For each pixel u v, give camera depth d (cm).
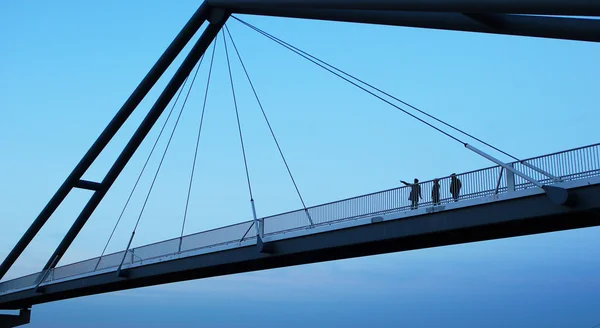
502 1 1923
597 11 1731
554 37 2131
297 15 3086
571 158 2502
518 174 2611
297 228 3431
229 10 3753
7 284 5803
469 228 2767
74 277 4900
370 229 3109
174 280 4391
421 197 2953
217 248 3778
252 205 3700
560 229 2711
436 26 2400
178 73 4169
